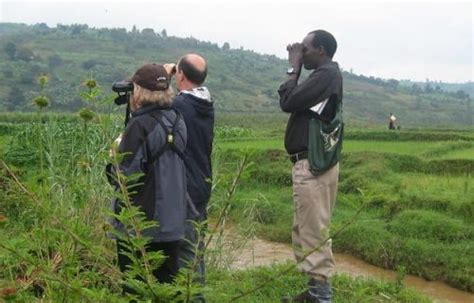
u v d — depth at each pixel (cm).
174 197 352
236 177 265
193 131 393
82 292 248
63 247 296
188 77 406
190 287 248
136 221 254
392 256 991
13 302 260
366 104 12419
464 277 905
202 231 288
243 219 748
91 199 464
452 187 1365
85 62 8994
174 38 13925
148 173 348
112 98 278
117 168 271
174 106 388
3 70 6288
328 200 464
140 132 346
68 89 4994
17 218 523
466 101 14225
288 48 477
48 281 279
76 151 622
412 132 2769
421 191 1284
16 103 4850
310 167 452
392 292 598
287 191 1420
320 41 461
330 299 470
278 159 1698
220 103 9125
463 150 2203
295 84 461
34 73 6469
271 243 1086
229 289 507
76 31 12138
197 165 396
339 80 462
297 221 471
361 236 1054
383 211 1181
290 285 516
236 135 3028
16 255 279
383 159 1714
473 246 981
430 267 955
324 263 459
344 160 1736
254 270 580
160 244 355
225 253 633
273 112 8681
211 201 606
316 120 454
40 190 297
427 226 1055
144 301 247
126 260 325
